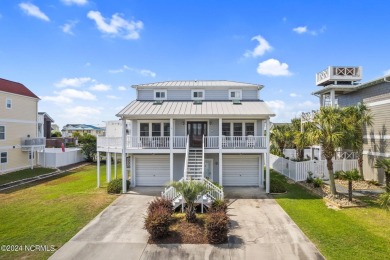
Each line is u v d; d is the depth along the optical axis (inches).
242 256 336.2
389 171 578.6
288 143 1128.8
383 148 702.5
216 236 370.0
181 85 825.5
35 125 1224.2
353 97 932.0
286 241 376.5
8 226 440.5
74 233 410.0
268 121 679.7
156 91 833.5
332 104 888.3
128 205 561.9
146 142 709.3
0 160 1020.5
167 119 768.9
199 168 662.5
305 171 775.7
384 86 778.8
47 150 1434.5
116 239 387.9
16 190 734.5
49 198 626.5
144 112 686.5
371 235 386.6
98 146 744.3
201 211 500.7
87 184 810.2
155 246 364.5
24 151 1144.8
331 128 550.3
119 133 995.9
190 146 748.6
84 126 3511.3
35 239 388.2
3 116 1035.9
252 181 772.0
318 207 527.5
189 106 748.6
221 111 695.1
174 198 520.7
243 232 410.9
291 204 555.2
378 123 722.2
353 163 785.6
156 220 384.8
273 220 462.6
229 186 756.0
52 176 989.8
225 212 441.4
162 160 770.2
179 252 347.9
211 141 727.7
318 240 375.6
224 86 818.2
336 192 613.0
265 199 603.2
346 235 388.5
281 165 928.3
